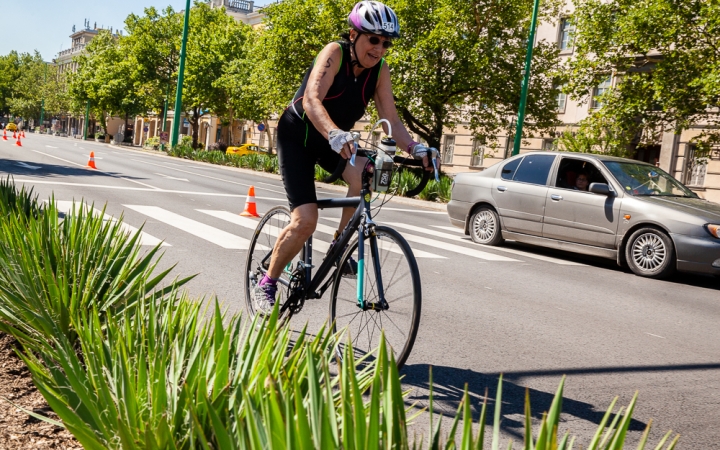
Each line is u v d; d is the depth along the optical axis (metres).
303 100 3.67
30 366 2.25
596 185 9.78
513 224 10.90
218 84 48.28
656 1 19.50
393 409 1.44
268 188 20.53
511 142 36.22
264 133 61.28
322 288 4.15
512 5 25.38
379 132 39.09
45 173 17.06
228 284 6.04
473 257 9.57
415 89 25.12
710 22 18.61
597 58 21.67
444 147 39.97
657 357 4.81
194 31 52.19
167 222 9.87
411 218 15.16
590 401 3.68
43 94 105.50
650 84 20.28
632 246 9.55
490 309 6.07
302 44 28.61
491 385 3.82
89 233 3.87
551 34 34.78
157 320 2.55
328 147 3.93
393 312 3.63
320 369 2.08
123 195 13.19
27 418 2.61
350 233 3.93
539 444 1.29
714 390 4.09
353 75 3.81
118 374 2.13
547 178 10.66
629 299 7.31
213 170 29.88
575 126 33.91
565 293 7.30
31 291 3.21
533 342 4.95
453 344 4.71
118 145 69.12
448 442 1.46
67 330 3.18
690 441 3.20
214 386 1.98
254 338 2.32
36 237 3.63
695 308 7.12
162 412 1.93
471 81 25.08
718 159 27.86
